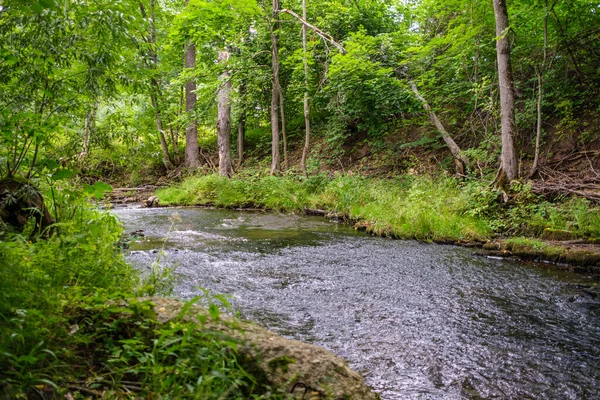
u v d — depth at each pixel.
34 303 2.35
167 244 7.81
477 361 3.50
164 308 2.62
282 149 19.53
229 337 2.11
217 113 18.69
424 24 17.03
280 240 8.48
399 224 9.15
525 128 12.80
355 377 2.38
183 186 16.19
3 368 1.93
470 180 11.34
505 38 10.09
